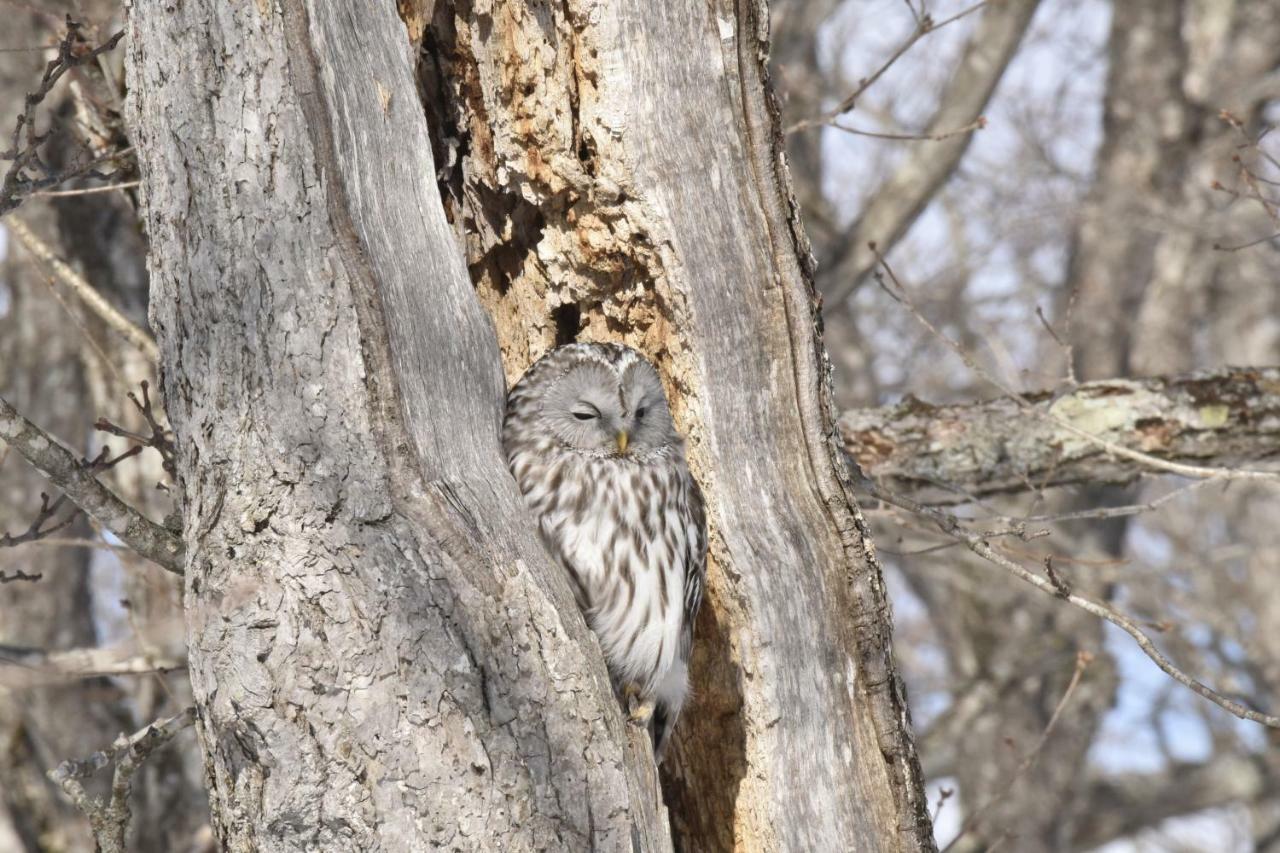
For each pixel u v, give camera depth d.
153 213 8.70
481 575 8.20
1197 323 29.58
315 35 8.51
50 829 18.02
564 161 9.72
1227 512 31.42
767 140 9.61
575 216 9.98
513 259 10.82
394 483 8.20
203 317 8.37
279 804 7.83
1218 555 25.81
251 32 8.45
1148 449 14.30
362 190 8.59
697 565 10.16
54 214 16.11
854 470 12.23
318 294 8.28
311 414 8.16
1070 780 26.39
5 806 17.91
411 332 8.59
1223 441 14.30
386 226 8.68
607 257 10.02
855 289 20.52
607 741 8.29
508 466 9.20
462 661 7.96
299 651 7.85
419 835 7.81
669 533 10.02
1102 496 26.27
